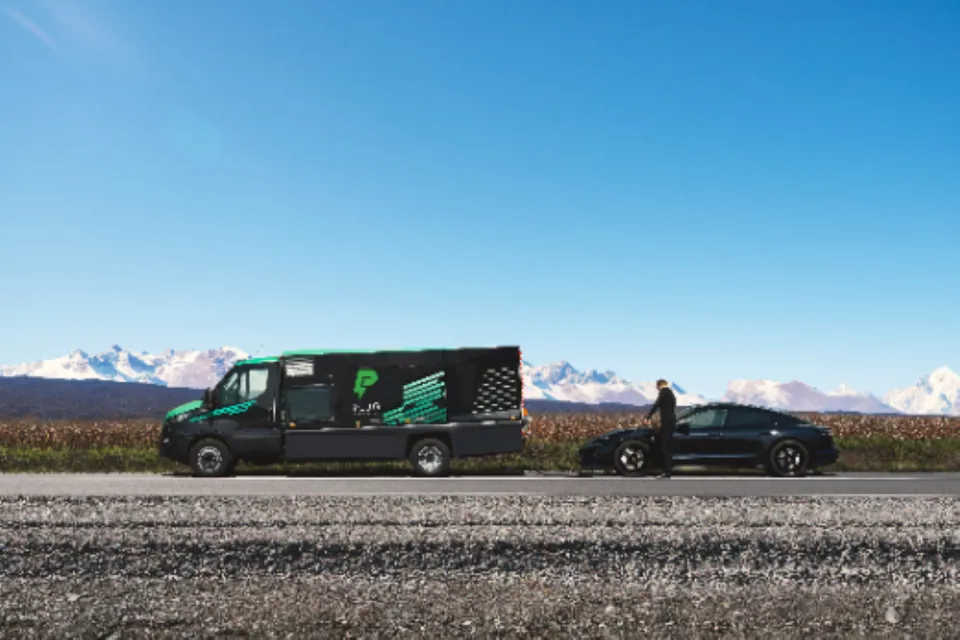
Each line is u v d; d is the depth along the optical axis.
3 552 8.70
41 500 12.12
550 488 14.77
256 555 8.60
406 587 7.62
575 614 6.90
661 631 6.53
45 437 32.78
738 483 15.80
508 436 18.52
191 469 20.02
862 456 24.70
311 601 7.21
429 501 11.97
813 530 9.50
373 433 18.48
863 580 7.87
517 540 9.03
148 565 8.30
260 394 18.61
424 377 18.58
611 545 8.90
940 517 10.35
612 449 18.17
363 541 8.98
